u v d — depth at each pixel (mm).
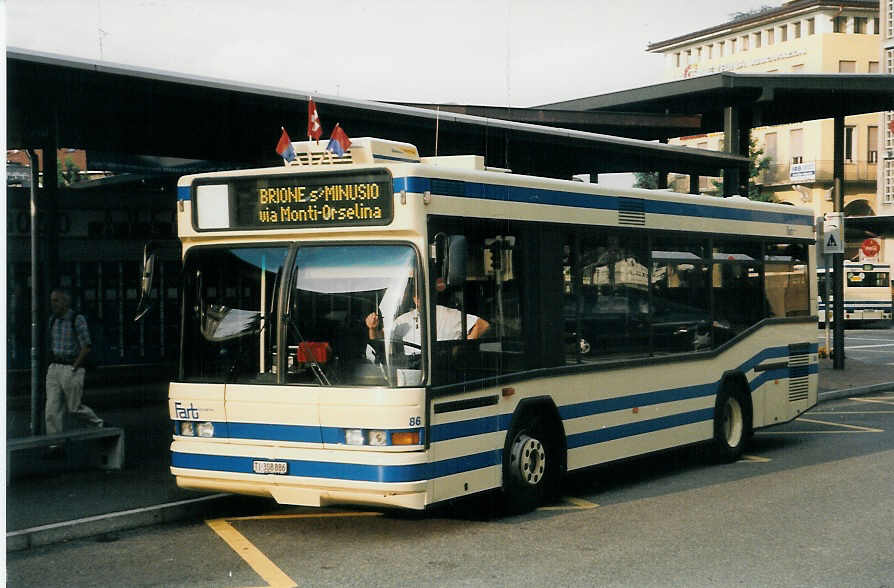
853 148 67125
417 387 8227
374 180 8430
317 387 8352
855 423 16531
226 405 8703
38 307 11742
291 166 9047
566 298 10094
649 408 11258
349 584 7176
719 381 12492
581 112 19625
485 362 8984
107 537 8773
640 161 20031
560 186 10094
